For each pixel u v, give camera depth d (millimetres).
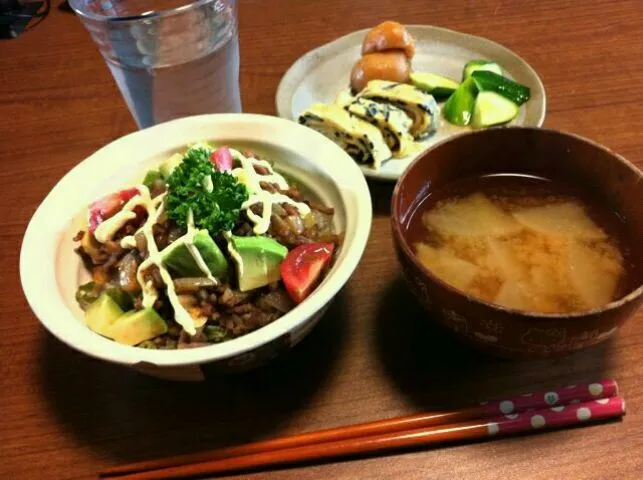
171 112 409
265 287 295
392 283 329
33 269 281
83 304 296
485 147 306
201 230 284
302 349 304
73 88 485
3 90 489
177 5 426
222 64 401
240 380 294
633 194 279
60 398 293
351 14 538
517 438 265
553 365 287
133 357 238
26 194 402
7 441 279
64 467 269
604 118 413
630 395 275
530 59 473
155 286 290
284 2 559
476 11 528
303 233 312
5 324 326
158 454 271
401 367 294
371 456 264
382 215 367
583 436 263
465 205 310
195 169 299
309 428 276
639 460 253
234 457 262
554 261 281
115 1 415
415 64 483
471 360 294
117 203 320
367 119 404
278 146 341
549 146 300
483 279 278
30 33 549
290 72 450
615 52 469
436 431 262
